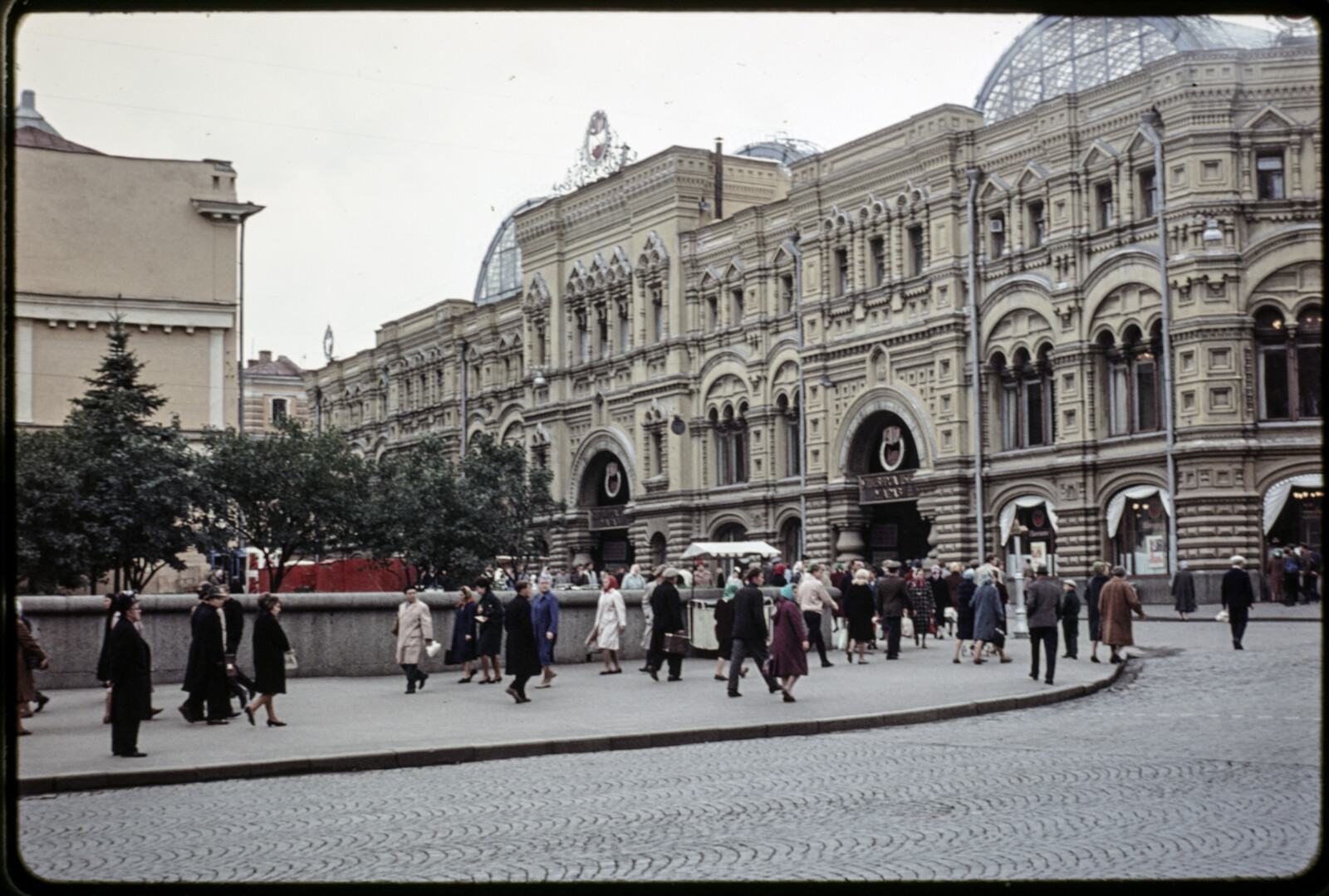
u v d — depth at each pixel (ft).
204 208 170.50
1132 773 48.47
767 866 34.68
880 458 181.47
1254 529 137.69
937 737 61.46
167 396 165.58
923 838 37.81
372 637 98.02
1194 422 139.74
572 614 107.24
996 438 163.22
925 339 169.89
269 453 156.15
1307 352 139.33
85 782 51.01
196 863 36.52
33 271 162.20
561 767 55.36
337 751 57.36
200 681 68.44
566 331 241.14
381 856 37.04
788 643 75.00
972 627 102.22
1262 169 141.59
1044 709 71.51
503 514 185.16
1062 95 154.40
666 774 52.54
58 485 125.59
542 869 34.91
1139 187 147.13
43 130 174.19
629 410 223.51
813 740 62.54
